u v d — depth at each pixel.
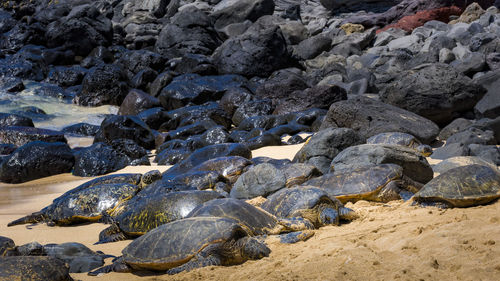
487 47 21.81
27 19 29.44
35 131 16.06
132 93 20.94
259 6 31.06
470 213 5.31
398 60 24.27
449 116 14.77
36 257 4.38
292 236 5.21
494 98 14.15
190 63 25.41
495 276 3.52
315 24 31.59
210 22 29.12
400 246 4.51
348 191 6.72
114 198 7.67
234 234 4.76
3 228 7.56
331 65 24.98
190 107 19.75
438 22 28.38
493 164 8.58
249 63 25.36
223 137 15.05
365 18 31.27
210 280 4.25
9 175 12.53
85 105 22.72
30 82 24.66
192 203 6.38
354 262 4.22
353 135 9.65
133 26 30.88
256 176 7.73
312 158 9.46
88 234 6.89
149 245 4.87
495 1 30.86
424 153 10.49
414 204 6.12
